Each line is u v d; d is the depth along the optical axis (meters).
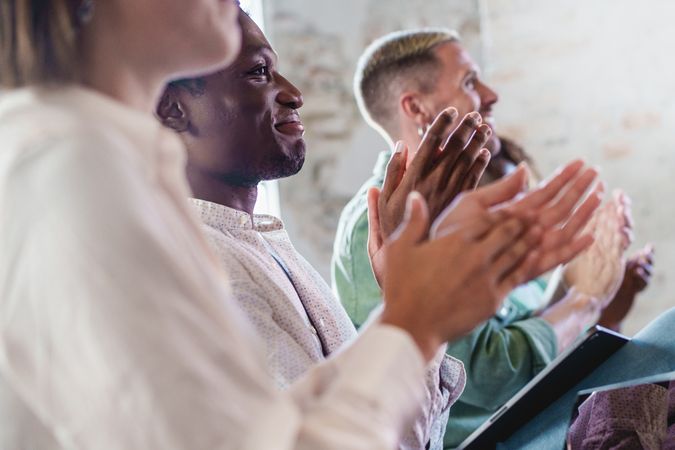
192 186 2.24
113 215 1.06
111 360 1.03
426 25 5.05
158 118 2.21
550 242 1.22
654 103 5.48
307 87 4.73
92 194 1.06
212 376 1.06
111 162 1.10
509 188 1.27
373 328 1.18
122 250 1.05
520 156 4.49
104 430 1.04
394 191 2.07
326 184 4.68
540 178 5.45
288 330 2.02
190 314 1.07
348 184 4.69
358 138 4.73
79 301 1.04
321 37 4.78
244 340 1.12
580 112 5.48
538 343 3.49
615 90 5.49
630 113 5.49
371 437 1.10
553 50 5.48
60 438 1.15
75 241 1.05
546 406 1.85
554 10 5.47
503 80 5.47
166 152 1.20
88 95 1.18
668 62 5.48
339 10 4.81
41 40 1.18
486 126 2.03
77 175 1.07
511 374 3.40
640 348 1.81
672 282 5.40
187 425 1.03
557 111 5.48
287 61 4.73
